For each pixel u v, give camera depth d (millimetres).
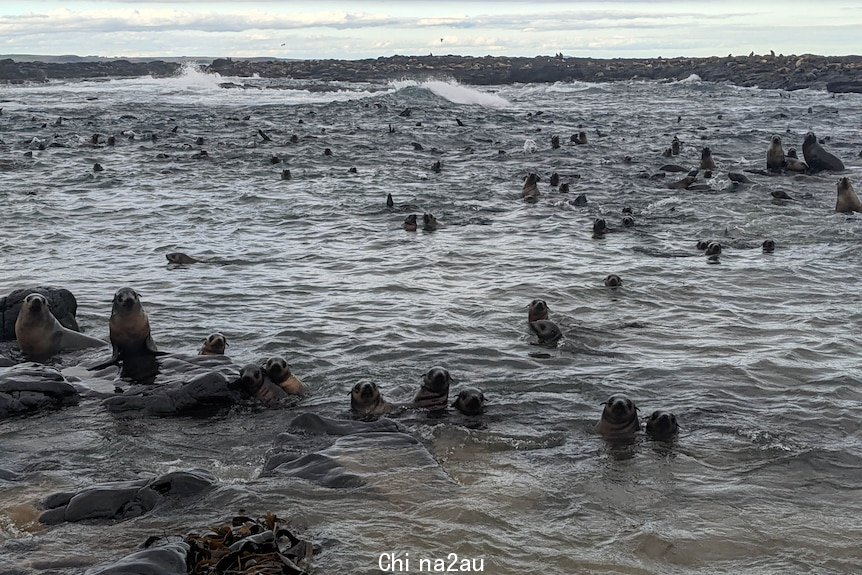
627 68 118250
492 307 15664
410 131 48219
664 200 26875
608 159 36938
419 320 14836
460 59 145875
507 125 53250
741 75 100812
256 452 9703
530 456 9508
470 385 11781
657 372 12273
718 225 23172
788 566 7227
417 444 9539
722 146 41688
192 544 7074
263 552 6895
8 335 13547
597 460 9383
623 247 20719
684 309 15625
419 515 7961
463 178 31750
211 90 88188
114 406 10984
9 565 7070
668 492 8594
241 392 11188
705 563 7266
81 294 16328
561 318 14922
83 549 7363
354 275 18094
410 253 20078
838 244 20891
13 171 32375
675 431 10094
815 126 51938
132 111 59625
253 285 17203
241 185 29922
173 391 11047
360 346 13438
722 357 12930
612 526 7863
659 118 58719
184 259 19156
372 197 27594
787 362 12664
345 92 88812
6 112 57031
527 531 7727
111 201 26703
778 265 18766
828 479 8938
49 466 9258
